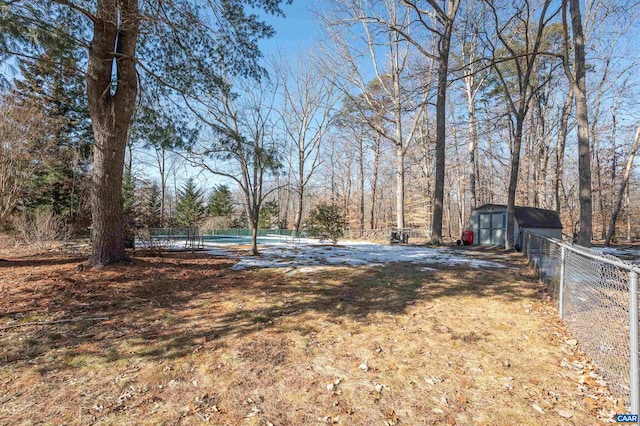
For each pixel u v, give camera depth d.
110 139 6.29
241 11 6.93
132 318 4.20
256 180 9.88
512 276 7.13
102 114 6.18
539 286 6.23
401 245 14.30
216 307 4.70
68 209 12.08
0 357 3.16
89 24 6.56
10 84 4.96
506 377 3.01
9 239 10.30
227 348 3.50
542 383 2.91
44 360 3.14
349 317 4.43
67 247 9.61
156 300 4.88
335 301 5.08
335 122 24.06
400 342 3.71
